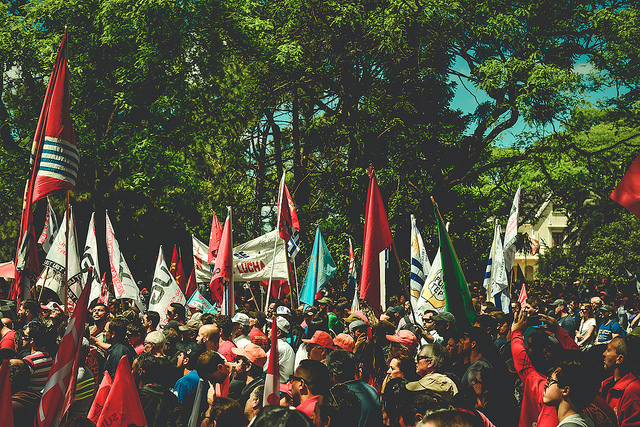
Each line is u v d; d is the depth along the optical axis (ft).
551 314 54.75
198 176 92.99
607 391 19.58
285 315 38.19
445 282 29.89
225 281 43.75
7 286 76.64
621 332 45.19
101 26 83.41
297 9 92.17
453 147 96.43
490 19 85.40
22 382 18.62
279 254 51.65
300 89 104.53
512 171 106.63
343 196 92.63
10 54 82.33
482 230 97.09
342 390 16.72
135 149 82.74
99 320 32.89
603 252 131.13
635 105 93.56
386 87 95.45
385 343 26.66
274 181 105.19
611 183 99.81
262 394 18.56
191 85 89.76
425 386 19.22
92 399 21.07
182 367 25.49
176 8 82.69
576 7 87.20
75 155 30.27
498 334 33.06
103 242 91.09
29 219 30.30
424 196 91.71
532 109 85.20
